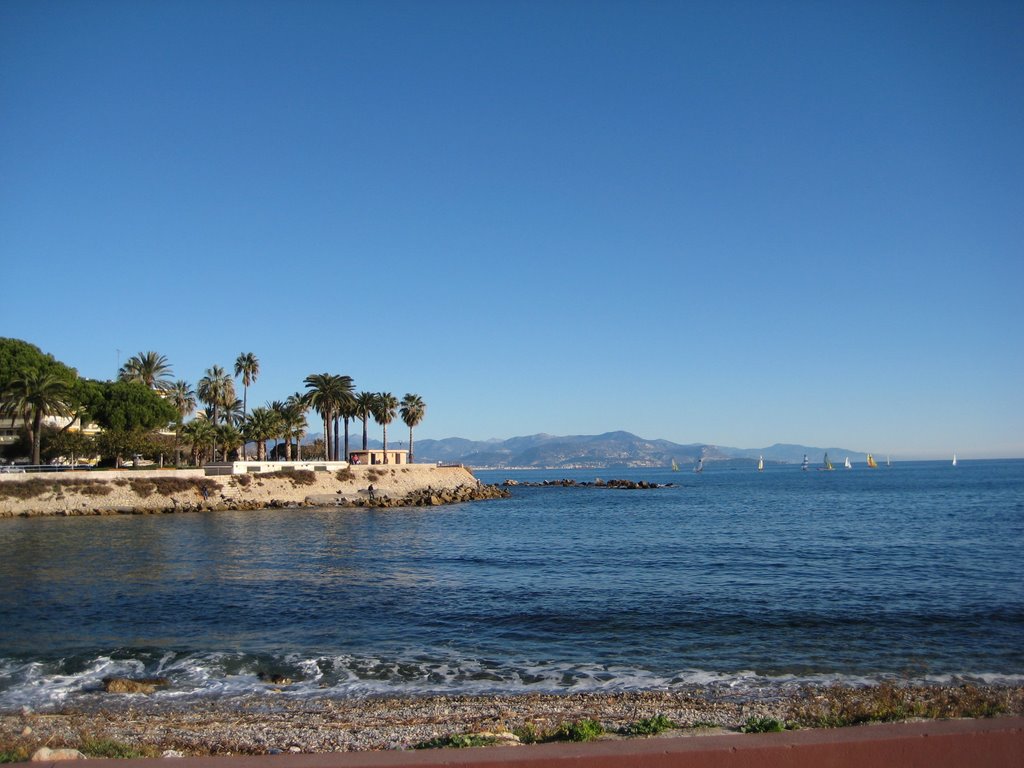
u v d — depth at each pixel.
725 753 7.46
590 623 25.47
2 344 87.88
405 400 148.00
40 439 94.50
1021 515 72.88
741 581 33.91
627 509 93.19
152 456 104.44
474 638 23.69
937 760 7.73
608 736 11.53
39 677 19.73
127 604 29.28
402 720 15.76
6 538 55.03
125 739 14.10
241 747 13.62
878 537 53.22
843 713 13.50
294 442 141.62
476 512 87.38
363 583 34.22
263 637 23.94
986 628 24.19
